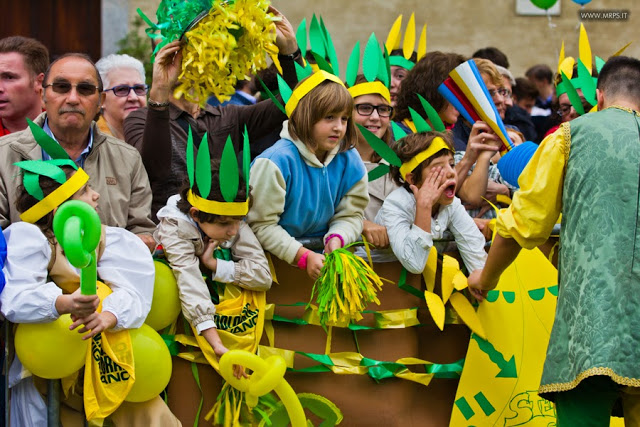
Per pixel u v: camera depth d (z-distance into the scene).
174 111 4.91
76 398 3.98
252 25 4.23
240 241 4.15
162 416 3.99
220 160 4.12
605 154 3.69
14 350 3.88
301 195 4.24
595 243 3.63
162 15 4.33
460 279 4.44
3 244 3.70
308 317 4.30
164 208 4.12
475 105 4.79
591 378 3.69
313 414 4.30
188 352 4.14
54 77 4.08
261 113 5.08
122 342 3.82
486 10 10.16
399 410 4.38
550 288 4.60
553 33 10.22
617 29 10.27
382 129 4.88
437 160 4.39
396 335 4.41
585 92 5.19
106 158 4.24
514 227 3.92
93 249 3.43
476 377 4.45
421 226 4.34
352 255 4.10
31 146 4.04
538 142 7.50
